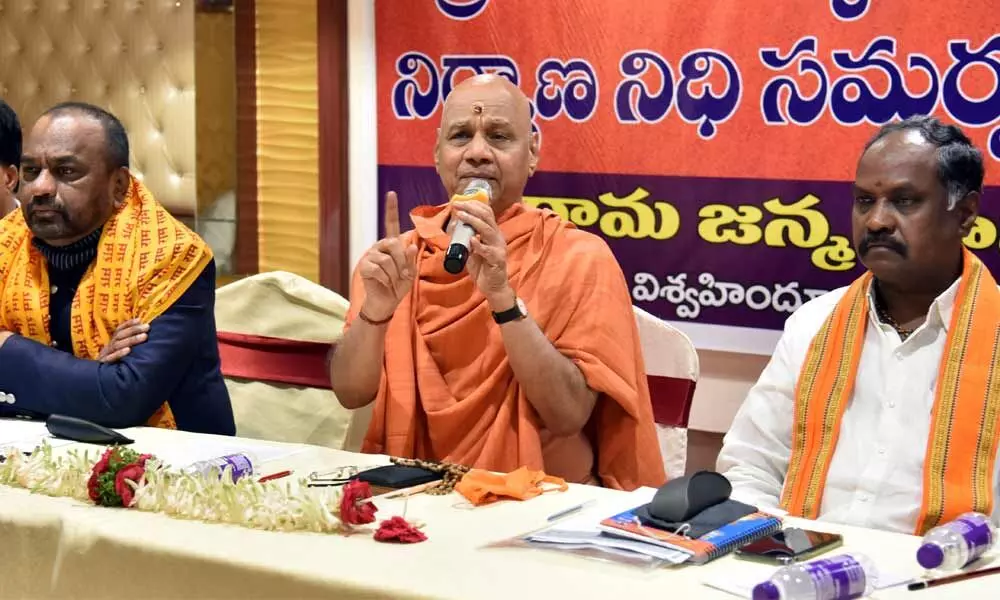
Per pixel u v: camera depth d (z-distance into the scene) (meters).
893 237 2.20
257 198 4.13
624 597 1.44
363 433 2.91
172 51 4.24
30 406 2.67
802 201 3.37
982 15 3.11
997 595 1.45
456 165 2.76
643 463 2.68
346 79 3.92
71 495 1.94
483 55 3.71
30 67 4.53
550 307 2.65
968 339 2.18
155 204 2.87
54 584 1.80
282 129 4.06
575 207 3.65
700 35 3.44
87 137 2.76
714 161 3.46
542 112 3.66
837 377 2.30
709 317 3.52
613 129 3.58
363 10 3.86
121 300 2.75
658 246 3.56
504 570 1.54
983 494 2.10
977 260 2.24
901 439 2.23
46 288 2.83
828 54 3.29
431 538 1.69
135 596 1.70
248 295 3.17
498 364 2.65
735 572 1.53
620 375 2.64
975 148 2.22
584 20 3.57
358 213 3.96
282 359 3.12
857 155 3.29
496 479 1.94
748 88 3.40
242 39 4.10
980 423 2.13
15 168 3.17
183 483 1.82
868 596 1.45
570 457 2.69
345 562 1.58
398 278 2.58
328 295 3.09
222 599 1.62
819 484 2.26
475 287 2.68
